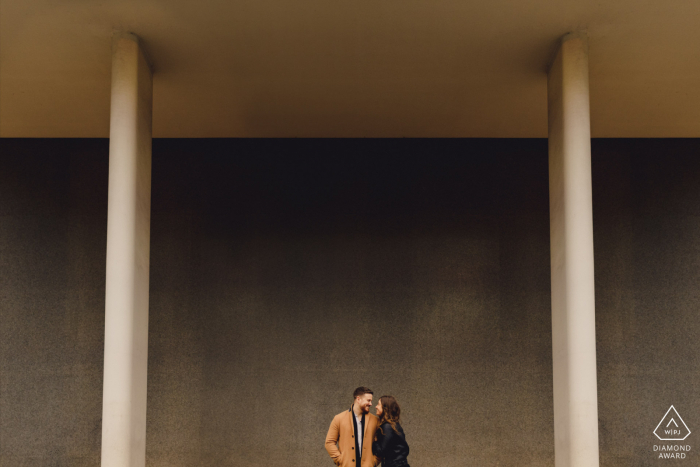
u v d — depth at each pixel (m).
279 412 7.86
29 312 8.00
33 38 5.80
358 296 8.12
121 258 5.43
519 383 7.90
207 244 8.25
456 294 8.11
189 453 7.79
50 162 8.32
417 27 5.66
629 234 8.19
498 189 8.33
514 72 6.51
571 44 5.71
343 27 5.65
